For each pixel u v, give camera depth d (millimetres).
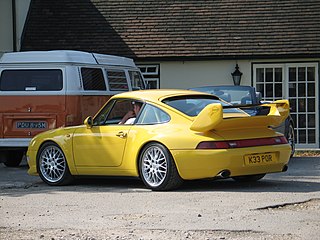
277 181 12477
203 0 24266
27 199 10648
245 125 11133
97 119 12195
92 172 12086
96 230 8227
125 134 11633
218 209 9344
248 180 12320
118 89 16781
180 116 11281
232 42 22828
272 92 22656
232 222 8492
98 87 15945
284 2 23844
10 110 15445
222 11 23859
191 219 8711
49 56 15344
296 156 19109
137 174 11539
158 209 9453
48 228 8391
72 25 24078
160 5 24328
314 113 22422
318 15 23312
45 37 23781
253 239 7676
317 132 22344
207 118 10789
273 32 22969
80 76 15375
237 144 10875
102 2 24672
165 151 11031
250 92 16312
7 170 15891
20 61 15438
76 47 23391
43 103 15266
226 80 22781
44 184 12727
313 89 22484
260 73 22719
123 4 24500
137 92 12141
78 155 12180
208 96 12109
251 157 10969
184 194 10750
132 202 10109
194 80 22938
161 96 11766
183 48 22891
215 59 22688
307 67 22547
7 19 23062
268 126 11586
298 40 22594
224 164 10719
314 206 9562
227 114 11445
